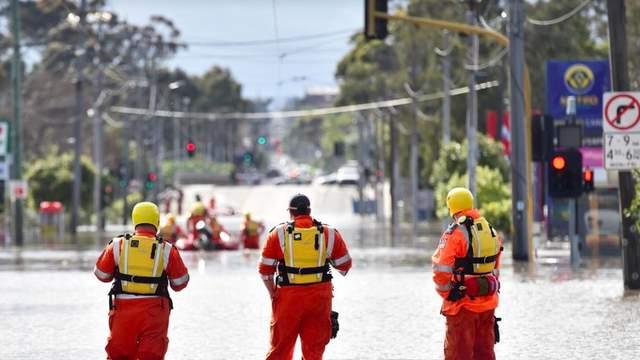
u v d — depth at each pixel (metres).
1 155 156.38
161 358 29.14
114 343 29.02
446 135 155.88
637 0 153.75
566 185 78.94
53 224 166.12
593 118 119.62
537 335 42.66
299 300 29.98
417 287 64.75
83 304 56.12
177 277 29.34
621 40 58.97
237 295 60.25
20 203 132.50
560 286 64.06
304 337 30.28
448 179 143.75
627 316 48.72
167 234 105.69
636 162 57.78
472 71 113.44
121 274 29.00
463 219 28.81
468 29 81.06
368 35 74.31
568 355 37.53
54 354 38.75
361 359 37.12
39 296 60.53
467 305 28.62
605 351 38.38
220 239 106.62
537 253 100.38
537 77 179.38
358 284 67.00
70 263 91.19
